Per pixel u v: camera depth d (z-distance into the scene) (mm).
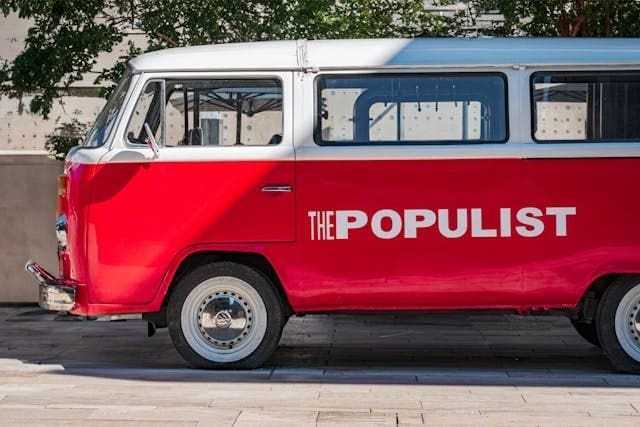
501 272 9562
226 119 9680
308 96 9664
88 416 7453
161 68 9695
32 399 8164
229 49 9820
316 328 12859
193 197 9547
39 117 16703
